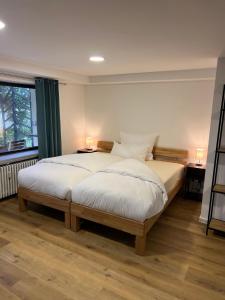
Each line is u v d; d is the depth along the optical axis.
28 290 1.90
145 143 4.23
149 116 4.38
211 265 2.25
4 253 2.36
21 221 3.02
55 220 3.07
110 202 2.46
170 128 4.20
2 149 3.89
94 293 1.88
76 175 2.97
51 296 1.84
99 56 2.78
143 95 4.36
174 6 1.38
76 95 4.84
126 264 2.24
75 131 4.95
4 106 3.82
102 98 4.86
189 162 4.12
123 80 4.28
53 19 1.62
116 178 2.77
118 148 4.29
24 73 3.46
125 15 1.53
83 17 1.57
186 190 3.91
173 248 2.51
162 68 3.56
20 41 2.17
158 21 1.63
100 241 2.61
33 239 2.62
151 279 2.05
